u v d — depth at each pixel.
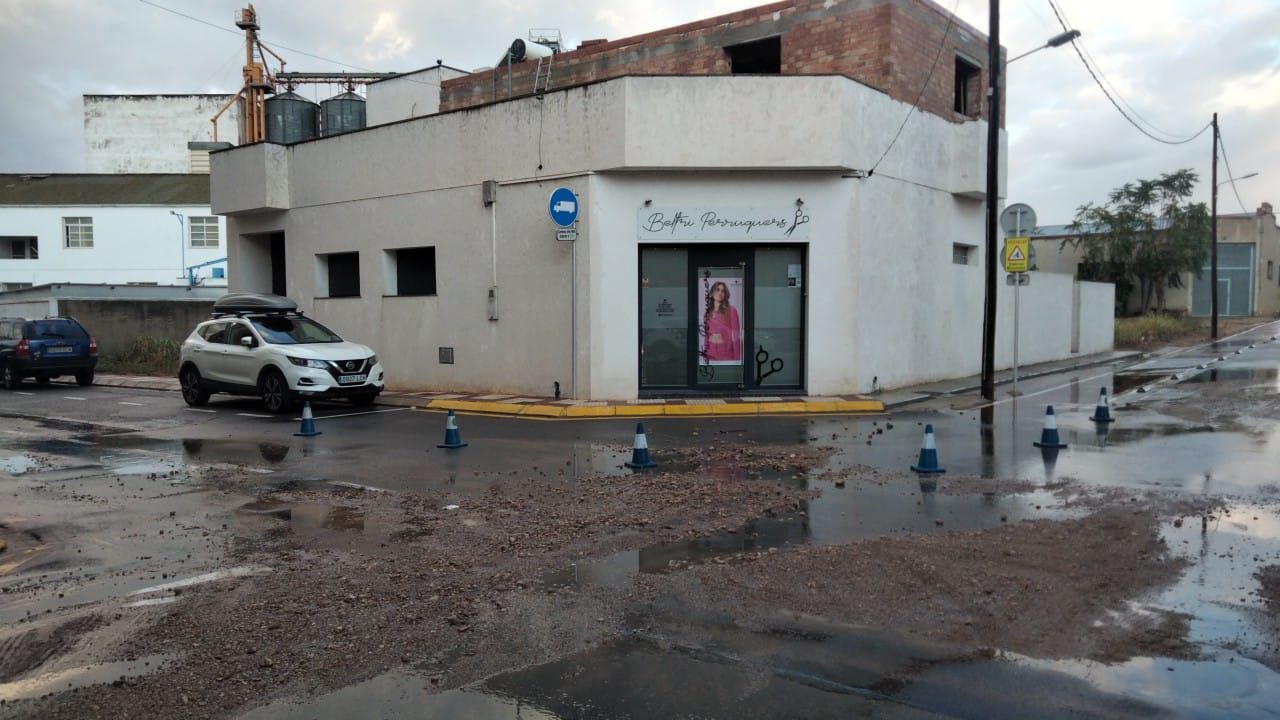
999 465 9.70
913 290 18.05
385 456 10.97
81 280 46.78
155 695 4.28
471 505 8.18
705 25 19.08
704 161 15.47
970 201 20.30
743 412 14.72
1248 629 4.87
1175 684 4.21
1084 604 5.28
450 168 17.73
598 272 15.81
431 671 4.51
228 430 13.54
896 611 5.23
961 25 19.52
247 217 21.78
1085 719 3.87
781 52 18.19
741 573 5.99
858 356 16.27
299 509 8.17
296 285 20.75
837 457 10.40
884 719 3.90
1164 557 6.15
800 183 15.95
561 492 8.63
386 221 18.89
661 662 4.57
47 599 5.75
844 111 15.58
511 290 17.00
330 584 5.93
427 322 18.34
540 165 16.41
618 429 13.08
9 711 4.12
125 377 24.39
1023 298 23.66
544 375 16.61
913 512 7.62
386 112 23.73
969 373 20.58
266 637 5.00
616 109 15.42
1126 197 43.19
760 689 4.24
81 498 8.77
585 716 3.99
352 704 4.15
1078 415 13.61
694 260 16.36
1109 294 30.38
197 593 5.80
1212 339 34.31
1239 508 7.50
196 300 29.75
